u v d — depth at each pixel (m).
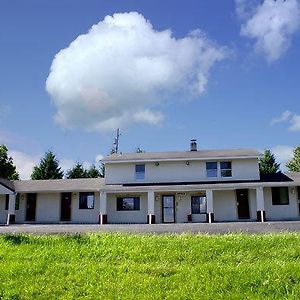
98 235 14.76
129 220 33.72
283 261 11.02
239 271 10.20
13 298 9.28
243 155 34.03
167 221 33.25
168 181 34.84
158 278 10.17
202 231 17.66
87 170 57.91
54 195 35.56
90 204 34.94
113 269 10.99
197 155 34.88
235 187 31.81
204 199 33.34
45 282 10.20
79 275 10.58
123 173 35.53
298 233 15.37
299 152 60.34
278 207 32.81
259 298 8.70
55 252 12.67
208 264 11.02
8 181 37.81
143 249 12.73
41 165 57.38
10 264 11.52
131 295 9.16
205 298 8.83
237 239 13.41
